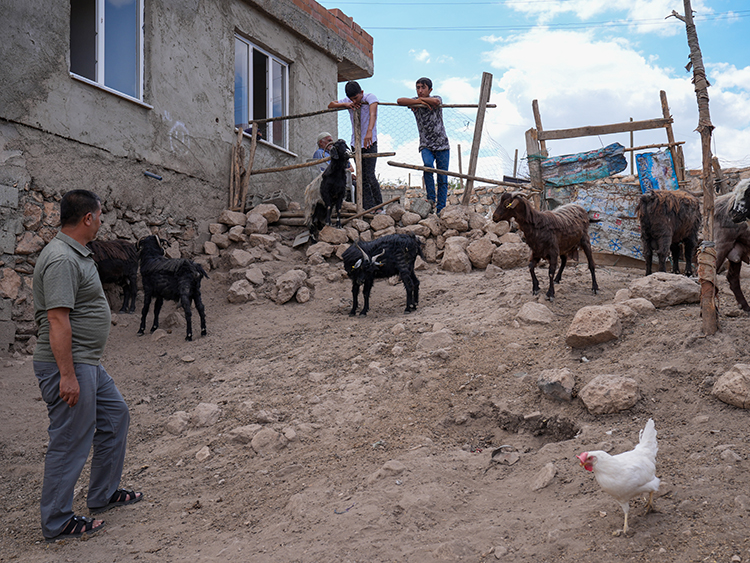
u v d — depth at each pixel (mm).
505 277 8359
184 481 4492
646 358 4871
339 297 8688
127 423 4262
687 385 4449
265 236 10148
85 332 3902
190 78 10375
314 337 7191
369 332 7008
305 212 10133
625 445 3867
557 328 5984
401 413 4973
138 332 7965
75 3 8586
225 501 4117
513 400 4758
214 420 5418
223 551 3402
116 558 3471
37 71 7805
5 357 7191
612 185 8875
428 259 9891
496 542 3125
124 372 6898
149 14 9547
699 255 5113
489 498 3639
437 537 3242
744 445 3631
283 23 12391
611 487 2928
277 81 12719
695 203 7637
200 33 10578
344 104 10688
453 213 10016
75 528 3842
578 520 3189
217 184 10945
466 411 4801
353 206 10844
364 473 4137
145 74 9523
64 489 3809
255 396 5789
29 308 7602
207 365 6836
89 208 3967
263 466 4531
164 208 9828
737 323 5211
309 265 9625
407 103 10492
